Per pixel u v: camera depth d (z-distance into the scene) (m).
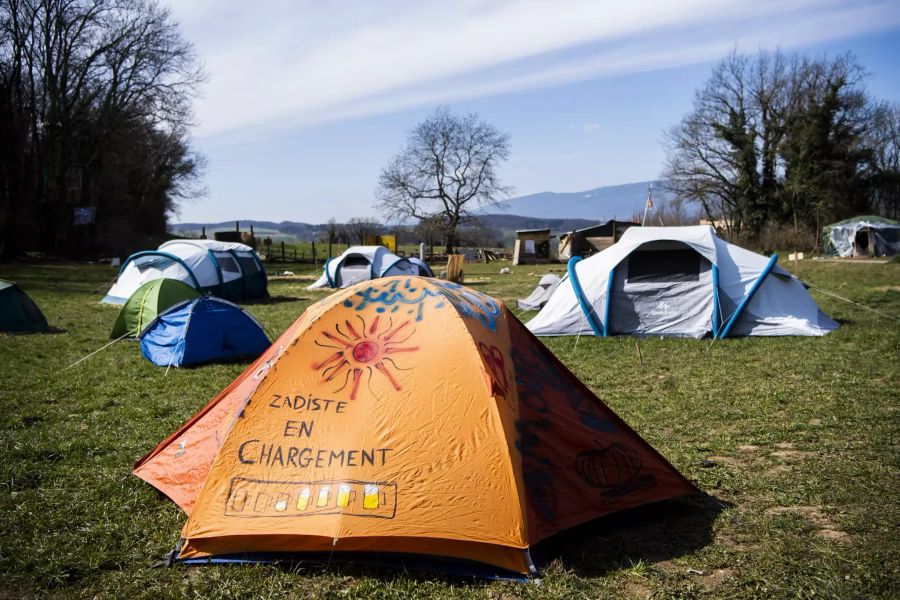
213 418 5.29
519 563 3.91
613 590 3.75
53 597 3.73
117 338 12.81
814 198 50.38
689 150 54.62
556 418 4.79
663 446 6.19
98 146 46.00
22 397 8.09
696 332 12.07
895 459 5.61
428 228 67.12
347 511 3.98
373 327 4.66
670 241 12.35
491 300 5.41
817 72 51.00
